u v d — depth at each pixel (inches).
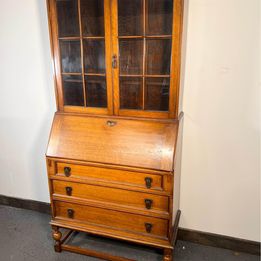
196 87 66.5
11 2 75.1
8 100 85.7
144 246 77.5
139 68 60.2
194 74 65.7
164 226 62.2
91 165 63.5
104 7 56.8
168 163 57.4
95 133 64.3
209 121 68.1
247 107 64.3
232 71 62.9
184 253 75.0
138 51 59.2
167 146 58.6
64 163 66.0
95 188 65.5
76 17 61.6
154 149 59.3
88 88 65.4
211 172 72.1
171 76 57.0
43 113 83.4
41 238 81.0
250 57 60.9
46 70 78.3
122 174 61.8
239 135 66.9
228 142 68.3
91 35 61.7
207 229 77.6
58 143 66.2
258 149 66.5
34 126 85.8
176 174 63.1
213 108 66.8
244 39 60.2
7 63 81.4
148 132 60.7
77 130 65.8
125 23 57.9
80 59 64.5
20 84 82.5
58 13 61.6
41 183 91.9
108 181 63.6
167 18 55.2
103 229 68.1
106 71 61.2
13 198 96.7
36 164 90.0
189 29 62.9
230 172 70.6
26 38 77.1
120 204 64.6
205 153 71.0
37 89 81.4
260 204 70.5
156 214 61.7
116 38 58.1
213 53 63.0
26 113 85.3
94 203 66.7
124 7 56.8
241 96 64.0
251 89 62.8
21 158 91.1
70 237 81.0
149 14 56.1
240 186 70.8
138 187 61.3
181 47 55.1
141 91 61.1
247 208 72.1
